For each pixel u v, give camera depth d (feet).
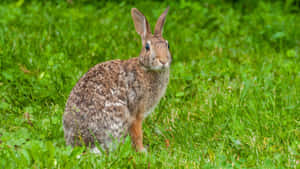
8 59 41.98
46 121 34.37
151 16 52.54
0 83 39.63
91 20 55.11
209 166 28.19
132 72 32.40
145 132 34.73
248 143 31.78
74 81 39.06
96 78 32.09
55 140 32.60
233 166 28.45
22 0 59.11
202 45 49.73
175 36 51.57
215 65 43.70
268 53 48.16
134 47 47.26
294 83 39.34
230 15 59.00
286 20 58.39
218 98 36.52
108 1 63.72
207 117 35.17
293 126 33.81
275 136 32.58
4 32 48.21
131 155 29.76
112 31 50.67
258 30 54.60
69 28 50.44
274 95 36.78
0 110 36.60
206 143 32.73
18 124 34.76
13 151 30.17
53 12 57.26
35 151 28.32
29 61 42.68
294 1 69.62
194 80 39.88
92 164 28.40
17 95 38.24
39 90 38.11
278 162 29.30
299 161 30.27
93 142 31.12
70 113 31.40
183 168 28.68
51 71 40.09
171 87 39.14
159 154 31.53
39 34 48.98
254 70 42.39
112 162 28.78
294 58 45.11
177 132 33.81
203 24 55.72
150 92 32.78
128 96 32.27
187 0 64.90
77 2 63.26
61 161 28.02
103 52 44.83
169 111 36.42
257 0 66.85
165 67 30.78
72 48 45.27
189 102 37.63
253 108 35.29
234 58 46.60
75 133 31.14
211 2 65.87
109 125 31.30
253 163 29.53
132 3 63.21
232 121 34.01
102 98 31.42
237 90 38.34
